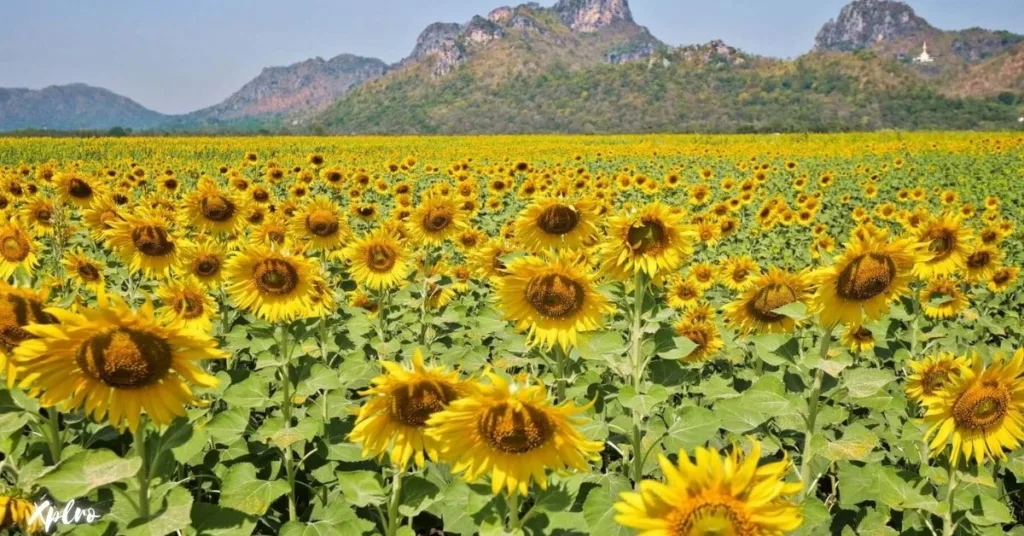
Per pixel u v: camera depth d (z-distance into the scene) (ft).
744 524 7.03
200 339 8.92
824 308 12.41
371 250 22.62
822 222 57.41
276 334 16.16
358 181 54.95
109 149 163.63
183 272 22.07
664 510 7.25
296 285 16.02
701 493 7.20
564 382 14.43
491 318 17.38
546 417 8.68
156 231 21.67
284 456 13.56
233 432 13.50
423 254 27.55
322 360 19.06
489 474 9.50
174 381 9.08
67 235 30.86
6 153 147.13
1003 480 15.71
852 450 11.96
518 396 8.47
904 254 11.93
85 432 12.72
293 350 14.90
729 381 17.81
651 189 58.13
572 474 11.13
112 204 29.19
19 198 43.04
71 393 8.75
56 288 23.38
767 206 50.83
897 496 12.21
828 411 13.38
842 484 13.66
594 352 13.46
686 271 30.48
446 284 25.45
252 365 20.70
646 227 13.29
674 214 13.32
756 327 17.71
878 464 13.41
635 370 13.20
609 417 14.64
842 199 67.87
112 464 9.24
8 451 11.85
